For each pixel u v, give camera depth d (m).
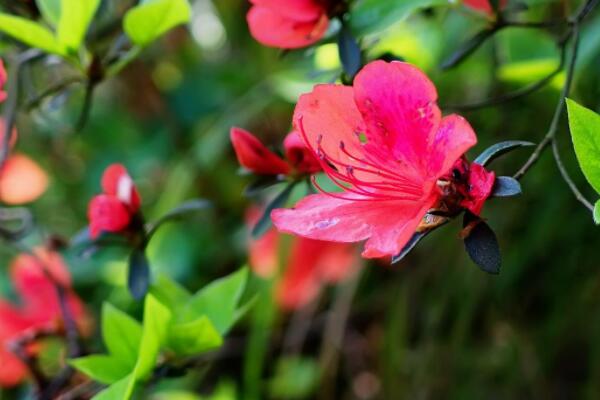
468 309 0.67
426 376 0.68
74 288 0.70
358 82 0.47
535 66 0.58
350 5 0.51
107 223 0.53
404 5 0.51
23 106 0.59
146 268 0.53
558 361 0.72
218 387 0.71
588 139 0.46
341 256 0.69
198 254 0.72
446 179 0.47
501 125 0.64
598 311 0.67
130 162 0.77
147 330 0.51
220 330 0.54
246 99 0.72
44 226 0.74
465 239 0.46
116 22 0.58
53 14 0.56
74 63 0.54
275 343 0.73
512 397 0.69
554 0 0.59
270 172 0.52
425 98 0.47
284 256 0.65
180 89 0.76
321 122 0.48
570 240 0.65
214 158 0.71
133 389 0.51
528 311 0.68
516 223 0.66
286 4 0.51
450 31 0.64
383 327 0.71
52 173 0.77
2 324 0.63
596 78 0.61
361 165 0.49
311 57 0.62
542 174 0.64
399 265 0.69
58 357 0.64
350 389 0.73
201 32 0.78
